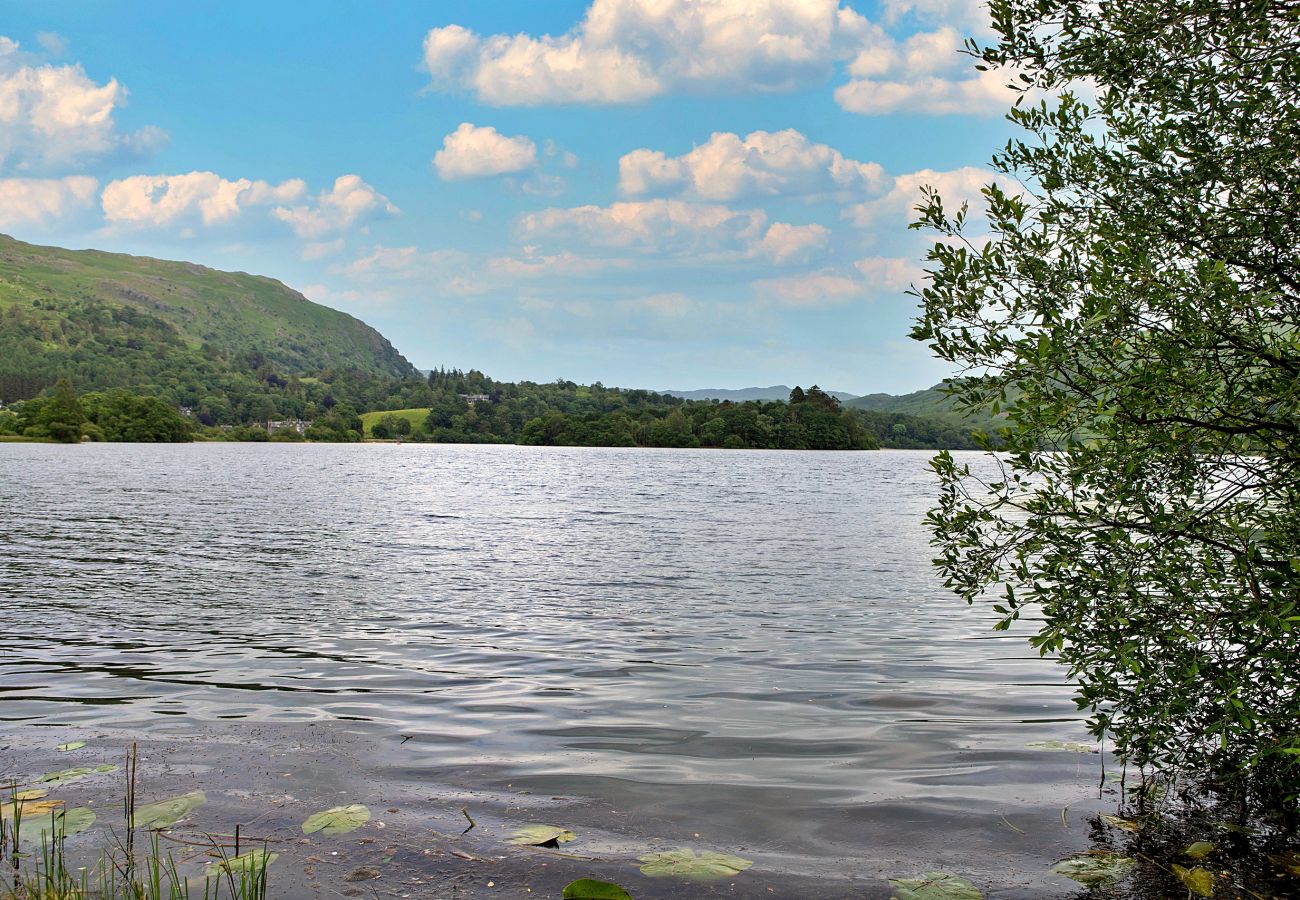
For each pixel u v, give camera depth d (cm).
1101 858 552
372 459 12119
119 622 1398
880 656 1178
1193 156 575
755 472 9019
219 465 9050
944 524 612
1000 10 620
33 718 864
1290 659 532
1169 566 547
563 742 795
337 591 1728
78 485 5425
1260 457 549
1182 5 558
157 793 655
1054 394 544
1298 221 559
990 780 695
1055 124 653
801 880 522
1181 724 605
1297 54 551
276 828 591
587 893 491
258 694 968
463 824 602
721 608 1557
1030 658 1169
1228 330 543
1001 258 585
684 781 691
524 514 3744
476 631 1345
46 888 488
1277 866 542
